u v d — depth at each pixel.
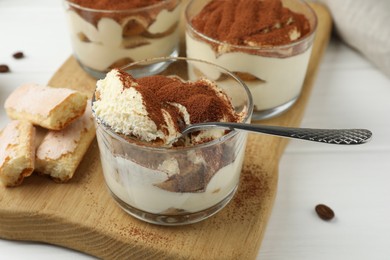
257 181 0.48
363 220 0.48
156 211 0.45
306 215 0.48
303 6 0.56
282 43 0.52
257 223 0.46
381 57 0.59
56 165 0.47
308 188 0.50
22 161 0.46
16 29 0.65
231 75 0.47
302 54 0.52
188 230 0.45
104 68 0.57
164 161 0.42
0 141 0.48
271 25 0.53
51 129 0.48
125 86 0.43
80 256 0.46
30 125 0.48
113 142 0.43
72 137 0.48
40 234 0.46
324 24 0.63
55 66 0.60
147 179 0.43
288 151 0.52
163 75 0.49
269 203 0.47
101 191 0.47
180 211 0.45
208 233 0.45
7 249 0.46
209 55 0.53
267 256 0.46
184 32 0.63
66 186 0.47
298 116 0.55
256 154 0.50
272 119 0.54
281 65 0.52
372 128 0.55
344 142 0.42
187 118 0.44
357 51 0.63
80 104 0.49
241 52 0.51
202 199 0.44
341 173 0.51
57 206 0.46
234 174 0.45
